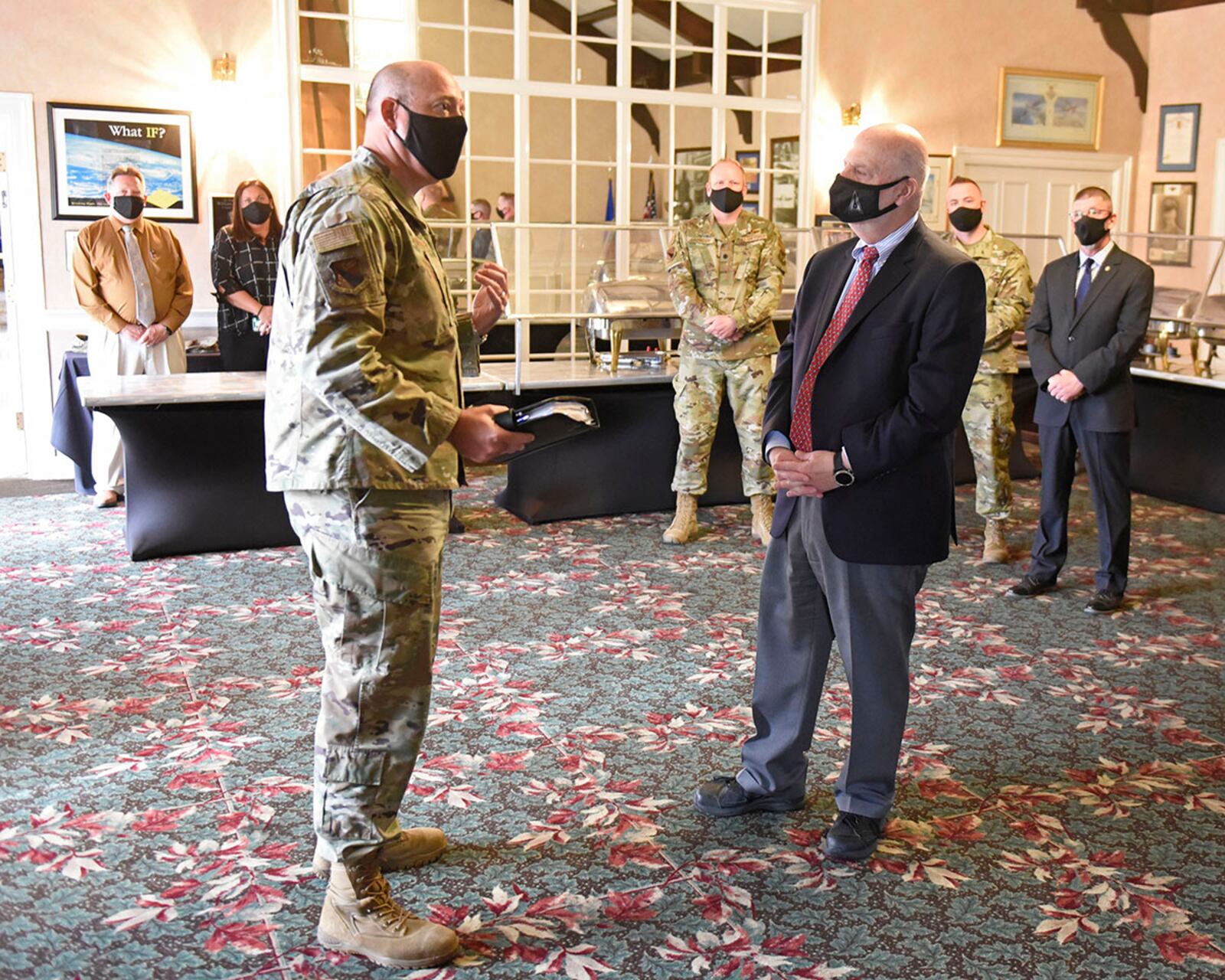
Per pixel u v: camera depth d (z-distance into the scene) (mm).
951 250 2590
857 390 2613
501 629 4340
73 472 7250
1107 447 4535
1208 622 4512
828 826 2900
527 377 5789
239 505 5324
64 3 6828
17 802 2949
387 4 7543
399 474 2193
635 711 3602
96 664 3916
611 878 2641
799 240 6805
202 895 2537
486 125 7918
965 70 9180
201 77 7152
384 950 2295
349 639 2242
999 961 2348
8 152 6855
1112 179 9984
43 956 2305
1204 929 2463
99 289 6184
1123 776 3195
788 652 2850
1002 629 4410
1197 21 9469
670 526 5891
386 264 2141
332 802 2299
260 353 6434
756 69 8586
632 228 5906
